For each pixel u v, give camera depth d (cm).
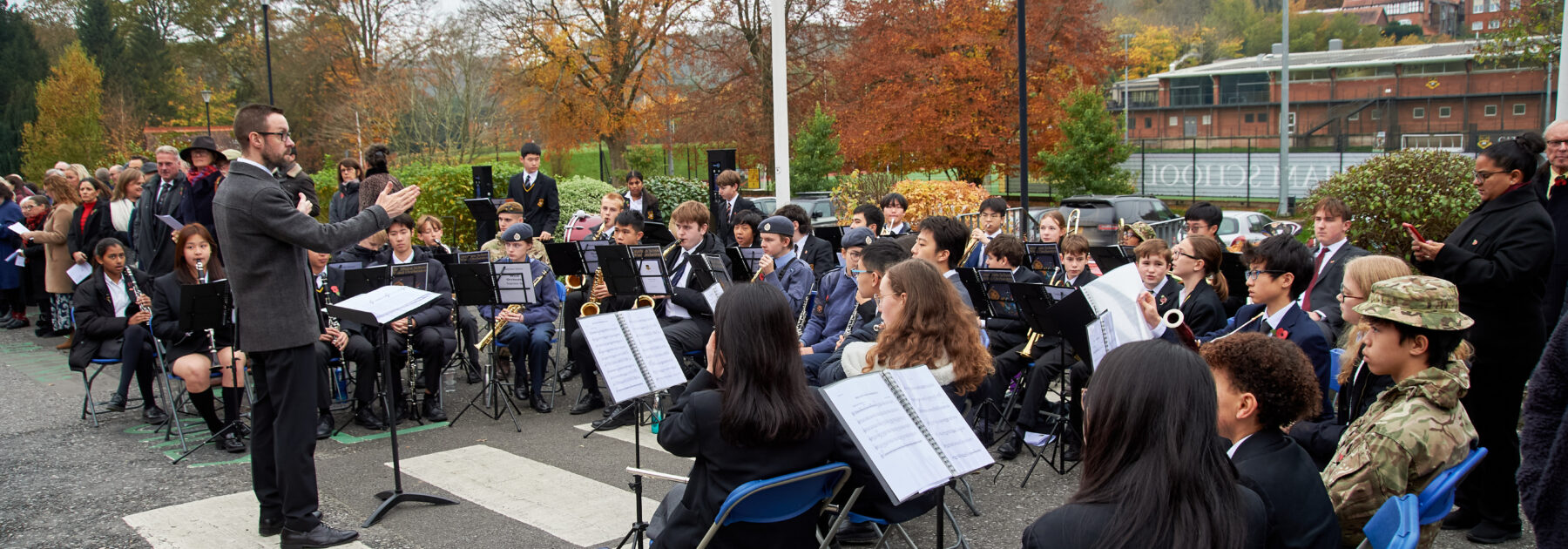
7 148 3584
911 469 255
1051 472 530
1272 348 222
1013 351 590
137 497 496
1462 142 3594
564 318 775
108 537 439
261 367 417
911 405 272
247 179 390
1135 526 169
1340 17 6166
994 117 2139
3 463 559
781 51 1060
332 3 3047
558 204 1077
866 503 332
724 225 1023
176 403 663
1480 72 3603
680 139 3039
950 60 2133
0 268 1041
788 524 291
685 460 556
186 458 569
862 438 253
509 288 648
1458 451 264
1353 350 342
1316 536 208
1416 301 281
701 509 289
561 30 2864
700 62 2953
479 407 687
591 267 727
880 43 2327
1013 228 1348
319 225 400
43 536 440
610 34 2897
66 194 957
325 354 612
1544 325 409
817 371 551
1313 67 3881
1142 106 4238
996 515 464
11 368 847
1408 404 270
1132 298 402
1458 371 284
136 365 652
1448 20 6531
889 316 397
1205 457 174
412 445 591
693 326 661
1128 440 177
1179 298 554
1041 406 564
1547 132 488
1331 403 394
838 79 2698
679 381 407
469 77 2825
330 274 649
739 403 278
